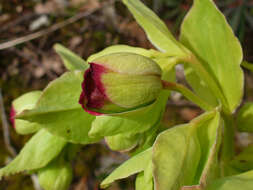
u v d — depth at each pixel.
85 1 0.30
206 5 0.09
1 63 0.28
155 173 0.07
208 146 0.09
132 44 0.27
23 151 0.10
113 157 0.21
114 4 0.29
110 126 0.08
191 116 0.22
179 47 0.10
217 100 0.11
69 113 0.08
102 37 0.28
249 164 0.11
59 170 0.10
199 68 0.10
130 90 0.07
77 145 0.10
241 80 0.10
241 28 0.23
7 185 0.20
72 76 0.08
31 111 0.08
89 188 0.21
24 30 0.29
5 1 0.32
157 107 0.09
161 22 0.10
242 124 0.10
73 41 0.28
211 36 0.10
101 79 0.07
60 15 0.30
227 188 0.07
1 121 0.23
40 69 0.27
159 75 0.08
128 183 0.17
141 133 0.09
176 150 0.07
